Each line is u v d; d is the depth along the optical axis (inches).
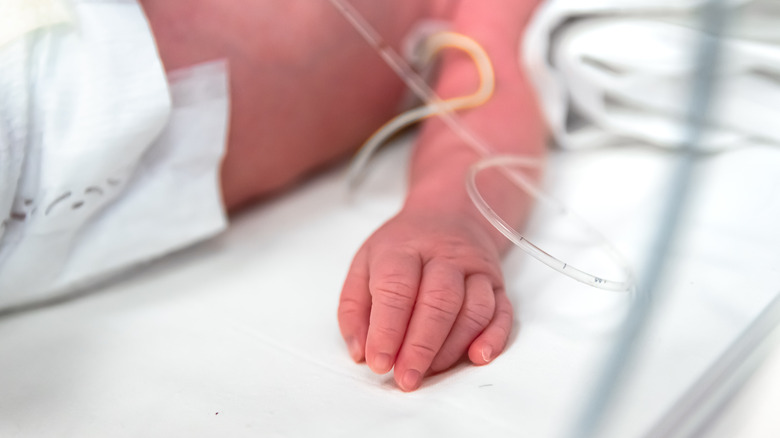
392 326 19.8
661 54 30.7
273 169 31.0
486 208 22.8
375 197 33.0
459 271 21.4
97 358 21.8
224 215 27.7
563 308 22.5
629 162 32.4
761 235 24.3
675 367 18.6
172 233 26.0
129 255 25.4
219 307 24.7
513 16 34.6
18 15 21.4
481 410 18.1
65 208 22.5
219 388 20.1
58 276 24.2
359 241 29.0
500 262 24.5
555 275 24.4
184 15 25.6
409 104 37.5
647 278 22.3
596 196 29.8
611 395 17.6
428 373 20.3
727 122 30.3
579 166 32.7
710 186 27.2
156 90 23.0
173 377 20.7
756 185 27.3
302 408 19.0
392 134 37.8
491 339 20.3
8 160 21.1
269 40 28.0
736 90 29.9
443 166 28.2
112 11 22.9
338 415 18.6
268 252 28.5
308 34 29.3
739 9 29.2
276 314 24.2
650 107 32.6
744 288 21.7
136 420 18.9
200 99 25.6
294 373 20.7
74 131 22.1
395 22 33.9
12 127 21.3
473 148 29.3
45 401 19.9
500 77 32.6
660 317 20.6
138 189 24.9
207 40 26.0
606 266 24.4
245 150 28.9
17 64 21.4
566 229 27.4
